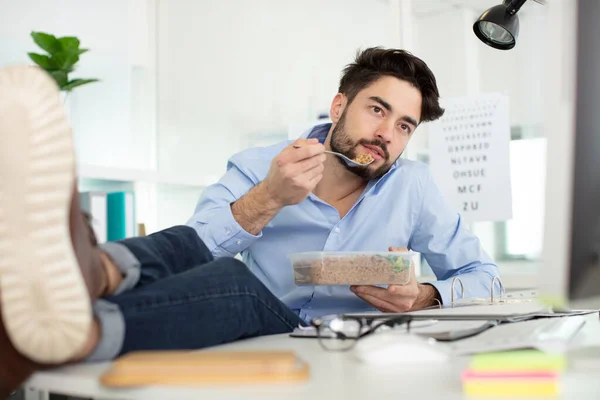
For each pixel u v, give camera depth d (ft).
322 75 9.96
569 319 3.60
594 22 1.98
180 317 2.90
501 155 8.62
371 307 5.92
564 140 1.96
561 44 1.98
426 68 6.25
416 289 4.87
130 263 3.04
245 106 10.70
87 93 10.41
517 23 6.40
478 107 8.74
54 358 2.27
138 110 11.31
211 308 3.10
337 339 3.22
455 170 8.80
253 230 5.55
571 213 1.96
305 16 10.13
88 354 2.49
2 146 2.10
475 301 5.41
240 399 1.89
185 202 10.94
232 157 6.66
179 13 11.41
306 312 5.99
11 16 9.39
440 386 1.94
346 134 6.17
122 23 10.99
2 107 2.10
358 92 6.19
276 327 3.73
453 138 8.82
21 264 2.10
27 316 2.16
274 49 10.45
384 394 1.85
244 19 10.75
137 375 2.03
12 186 2.10
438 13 9.38
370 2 9.46
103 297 2.93
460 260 6.59
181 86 11.34
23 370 2.37
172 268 3.57
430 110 6.41
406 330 3.06
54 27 9.94
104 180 9.43
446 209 6.68
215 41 11.05
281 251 6.29
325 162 6.40
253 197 5.43
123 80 10.84
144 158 11.37
